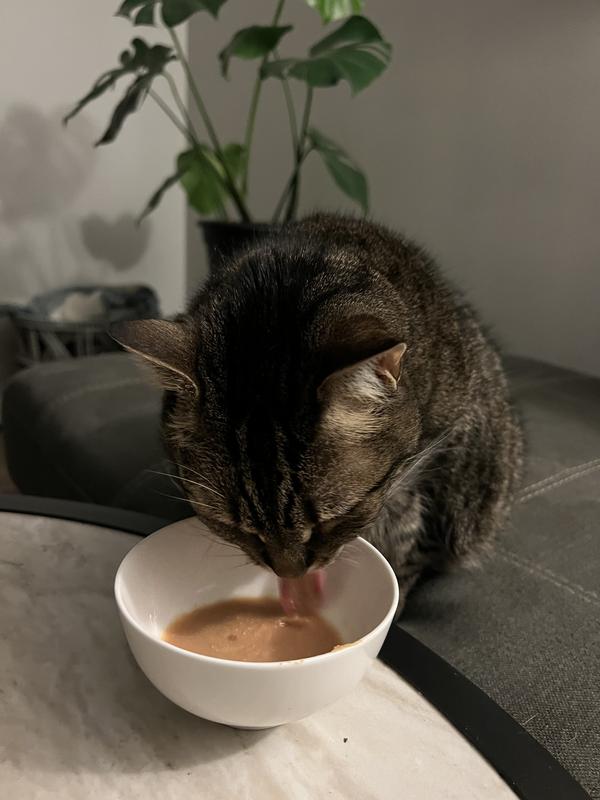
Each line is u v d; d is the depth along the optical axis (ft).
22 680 0.95
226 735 0.88
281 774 0.82
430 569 1.71
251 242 1.75
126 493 1.91
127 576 0.94
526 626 1.43
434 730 0.91
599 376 2.96
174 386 1.13
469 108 3.13
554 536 1.73
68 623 1.07
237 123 3.96
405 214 3.49
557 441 2.16
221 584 1.10
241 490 1.10
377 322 1.05
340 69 2.36
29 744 0.85
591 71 2.75
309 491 1.09
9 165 3.35
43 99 3.36
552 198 2.97
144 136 3.74
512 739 0.90
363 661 0.82
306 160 3.74
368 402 1.08
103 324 3.34
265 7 3.64
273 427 1.06
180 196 3.96
